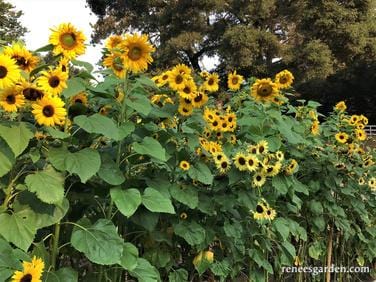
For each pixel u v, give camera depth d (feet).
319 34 89.61
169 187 10.89
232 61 82.07
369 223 18.24
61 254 10.37
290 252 14.20
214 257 12.90
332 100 131.23
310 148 16.66
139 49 9.75
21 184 8.58
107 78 10.39
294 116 18.16
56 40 8.83
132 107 9.75
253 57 83.71
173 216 11.52
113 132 8.93
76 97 10.11
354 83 126.21
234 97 16.34
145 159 10.92
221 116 14.06
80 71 9.80
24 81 8.26
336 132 17.97
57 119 8.38
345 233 17.17
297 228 15.01
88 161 8.66
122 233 11.17
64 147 8.87
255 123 13.75
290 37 95.86
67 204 8.79
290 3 91.45
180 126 11.84
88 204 10.41
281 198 15.46
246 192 12.62
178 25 87.61
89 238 8.75
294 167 13.55
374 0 91.04
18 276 7.49
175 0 88.94
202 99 11.83
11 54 8.83
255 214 12.75
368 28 90.27
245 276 14.35
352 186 17.37
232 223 12.68
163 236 11.23
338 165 16.79
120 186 9.65
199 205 11.79
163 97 12.35
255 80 16.14
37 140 8.86
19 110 8.56
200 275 12.46
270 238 13.99
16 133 8.06
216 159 12.37
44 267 8.63
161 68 84.58
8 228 7.98
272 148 13.80
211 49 90.48
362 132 17.80
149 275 9.54
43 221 8.49
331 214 16.62
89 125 8.79
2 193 8.98
